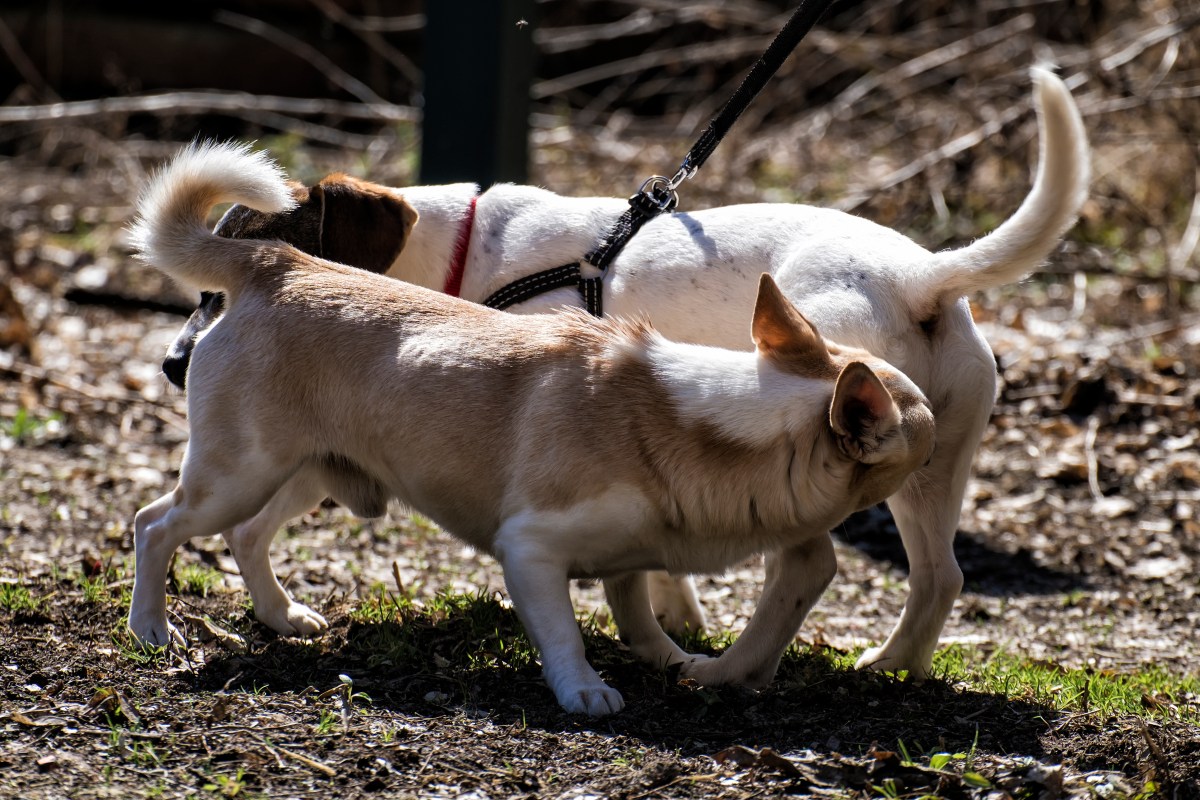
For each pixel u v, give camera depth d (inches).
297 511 272.5
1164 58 656.4
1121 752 211.5
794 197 712.4
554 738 209.2
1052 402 486.3
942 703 236.8
